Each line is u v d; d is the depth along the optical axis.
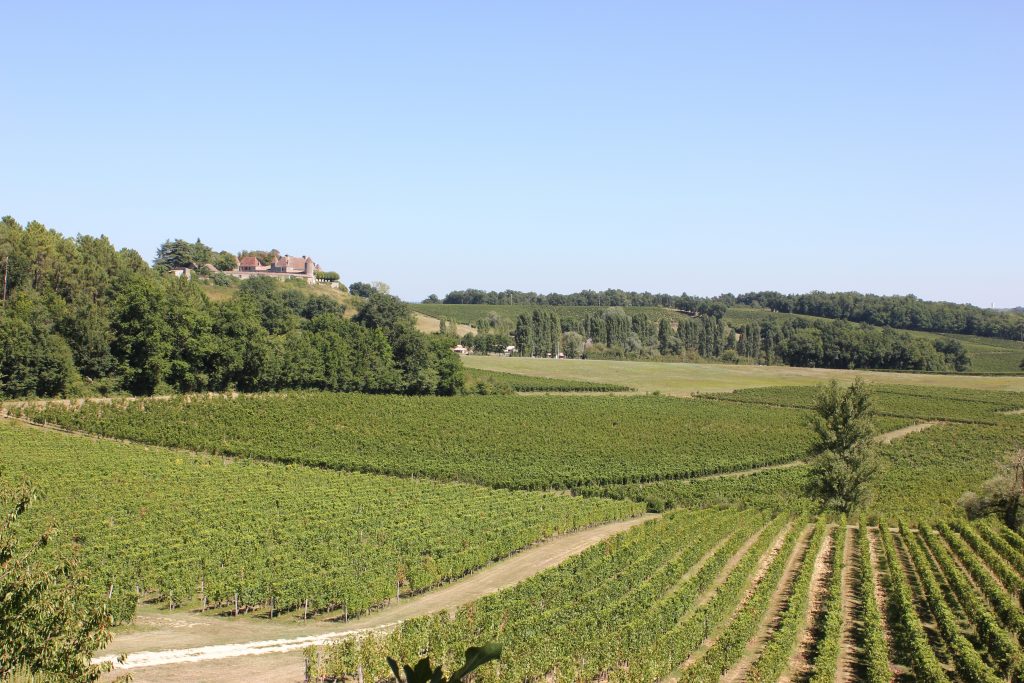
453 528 62.34
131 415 100.19
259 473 80.12
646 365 197.88
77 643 17.95
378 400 129.00
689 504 83.00
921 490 91.25
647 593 45.47
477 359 193.75
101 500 62.16
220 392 119.00
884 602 47.34
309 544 55.03
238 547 52.41
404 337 142.38
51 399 101.19
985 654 39.16
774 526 66.94
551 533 64.69
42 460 74.88
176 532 55.50
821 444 80.19
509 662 32.53
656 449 110.62
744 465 104.69
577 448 108.38
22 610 17.06
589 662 33.75
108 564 46.31
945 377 188.88
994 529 66.38
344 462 90.81
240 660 34.53
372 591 44.38
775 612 45.22
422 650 35.91
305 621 43.00
